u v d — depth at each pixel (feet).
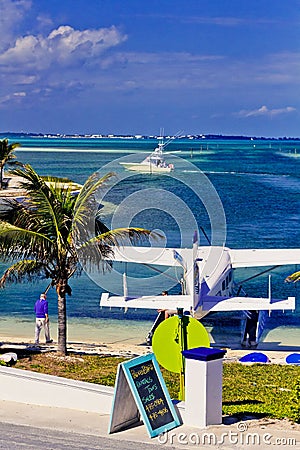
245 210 229.25
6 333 80.59
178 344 43.04
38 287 104.78
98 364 59.98
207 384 39.60
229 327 84.23
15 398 46.98
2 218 61.31
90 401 44.39
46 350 64.95
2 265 113.39
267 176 387.55
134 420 40.63
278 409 45.01
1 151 224.12
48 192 60.70
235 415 43.11
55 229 60.90
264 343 79.41
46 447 36.35
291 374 59.52
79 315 90.38
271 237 170.40
